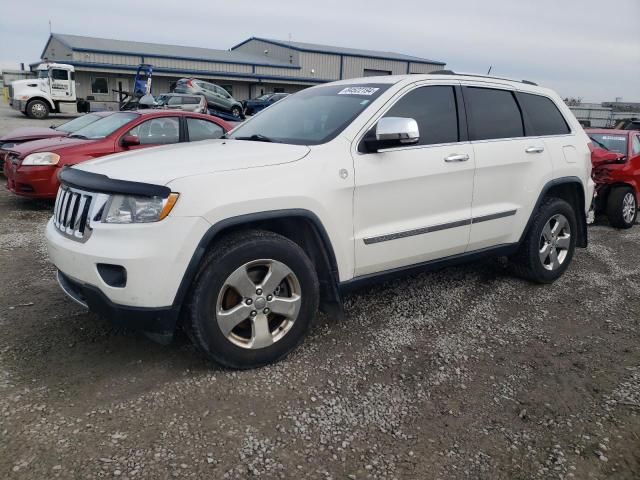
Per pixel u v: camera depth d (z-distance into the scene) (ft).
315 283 11.18
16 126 69.97
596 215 28.17
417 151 12.69
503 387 10.61
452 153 13.34
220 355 10.24
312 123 12.75
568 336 13.11
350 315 13.79
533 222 15.75
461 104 14.05
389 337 12.60
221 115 84.94
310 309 11.18
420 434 9.03
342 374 10.83
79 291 10.54
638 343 12.86
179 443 8.47
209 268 9.87
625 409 9.95
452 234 13.53
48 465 7.84
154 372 10.54
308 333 11.96
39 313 13.19
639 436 9.16
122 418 9.03
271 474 7.90
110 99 128.26
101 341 11.77
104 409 9.27
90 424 8.83
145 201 9.43
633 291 16.66
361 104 12.65
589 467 8.36
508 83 15.69
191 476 7.77
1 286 15.05
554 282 17.11
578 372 11.32
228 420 9.12
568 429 9.30
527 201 15.30
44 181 25.26
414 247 12.82
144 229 9.36
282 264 10.66
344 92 13.66
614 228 27.04
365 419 9.37
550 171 15.79
